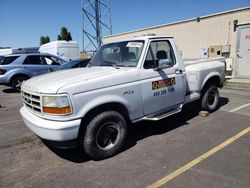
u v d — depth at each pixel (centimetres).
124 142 430
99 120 390
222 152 415
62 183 343
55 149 456
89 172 369
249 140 462
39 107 377
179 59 527
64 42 1775
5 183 347
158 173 357
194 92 582
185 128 539
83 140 389
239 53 1156
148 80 454
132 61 461
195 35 1333
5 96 1079
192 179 338
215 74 625
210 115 630
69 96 358
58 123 357
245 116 614
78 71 456
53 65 1234
